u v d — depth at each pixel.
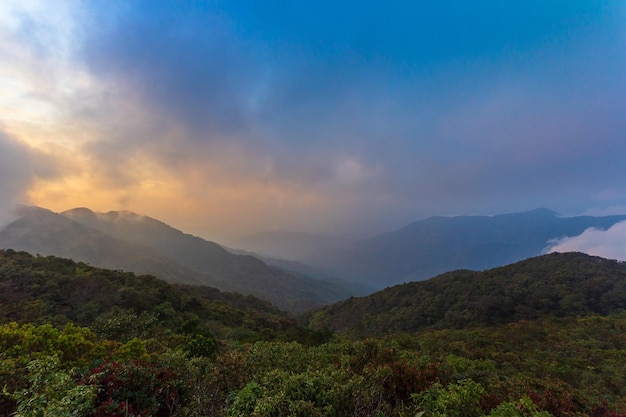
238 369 5.67
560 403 6.96
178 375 5.42
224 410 4.66
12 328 6.92
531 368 23.75
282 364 7.07
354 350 7.55
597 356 30.12
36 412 3.46
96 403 4.33
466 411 4.73
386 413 4.88
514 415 4.68
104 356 7.55
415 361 7.60
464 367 11.21
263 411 3.88
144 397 4.62
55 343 7.00
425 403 4.89
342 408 4.41
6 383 4.49
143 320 16.62
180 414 4.75
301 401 4.05
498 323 55.03
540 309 57.25
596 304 56.00
